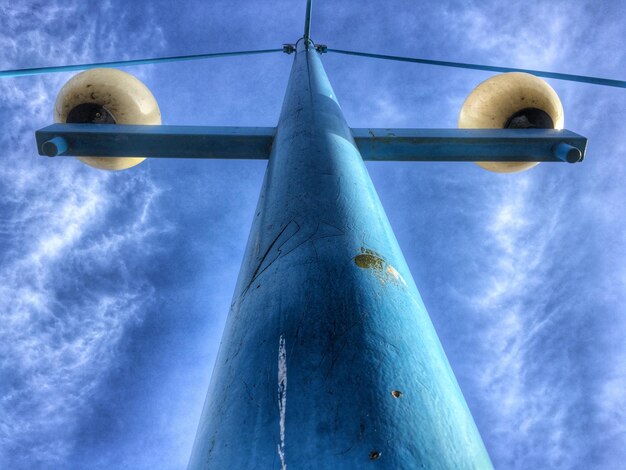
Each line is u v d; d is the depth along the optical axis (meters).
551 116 5.67
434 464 1.56
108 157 5.05
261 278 2.36
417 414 1.68
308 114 3.78
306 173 2.97
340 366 1.79
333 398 1.68
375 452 1.53
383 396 1.69
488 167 5.53
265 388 1.79
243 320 2.21
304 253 2.34
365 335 1.91
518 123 5.74
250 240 2.94
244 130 4.89
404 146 4.83
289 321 2.01
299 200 2.73
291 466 1.52
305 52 5.98
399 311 2.12
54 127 4.88
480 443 1.80
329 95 4.30
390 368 1.81
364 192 2.96
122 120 5.43
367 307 2.04
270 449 1.58
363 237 2.48
